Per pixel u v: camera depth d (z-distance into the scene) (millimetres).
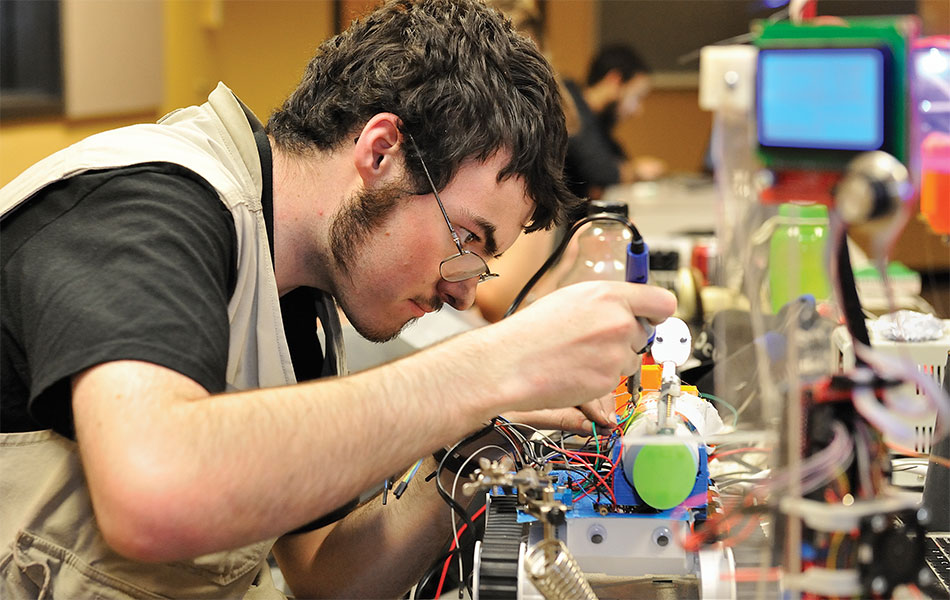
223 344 818
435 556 1190
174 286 808
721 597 837
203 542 741
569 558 800
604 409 1123
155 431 728
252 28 5906
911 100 655
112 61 4758
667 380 968
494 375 834
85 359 756
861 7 5254
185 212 883
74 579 969
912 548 738
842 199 654
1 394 946
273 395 785
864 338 757
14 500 981
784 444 742
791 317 748
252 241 974
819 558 730
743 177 770
